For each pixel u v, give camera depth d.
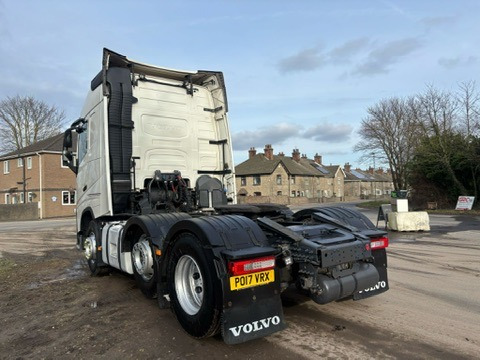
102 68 6.23
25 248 11.78
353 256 3.93
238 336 3.41
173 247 4.24
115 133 6.29
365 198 87.75
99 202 6.53
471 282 6.02
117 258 5.89
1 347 3.97
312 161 80.31
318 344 3.73
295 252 3.95
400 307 4.80
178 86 7.11
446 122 28.28
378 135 38.66
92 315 4.82
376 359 3.39
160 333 4.12
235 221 3.94
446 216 19.67
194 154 7.16
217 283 3.49
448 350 3.55
